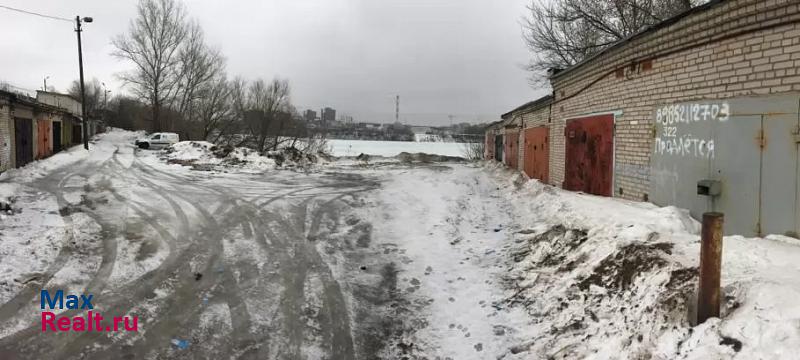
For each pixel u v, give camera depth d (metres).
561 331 5.42
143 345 5.32
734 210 6.43
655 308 4.65
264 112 46.81
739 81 6.35
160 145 38.94
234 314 6.23
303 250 9.13
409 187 17.05
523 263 7.88
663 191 8.20
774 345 3.37
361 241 9.95
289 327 5.98
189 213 11.82
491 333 5.82
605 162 10.73
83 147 36.12
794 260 4.79
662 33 7.95
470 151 52.66
